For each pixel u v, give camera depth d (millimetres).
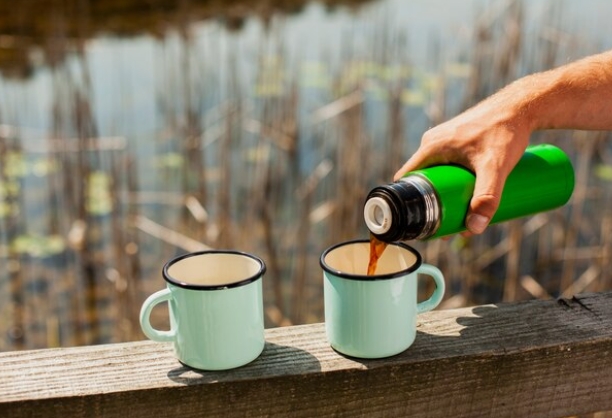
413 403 827
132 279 2545
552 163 923
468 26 4934
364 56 3781
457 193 817
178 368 804
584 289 2863
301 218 2670
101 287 2826
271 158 3482
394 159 2969
